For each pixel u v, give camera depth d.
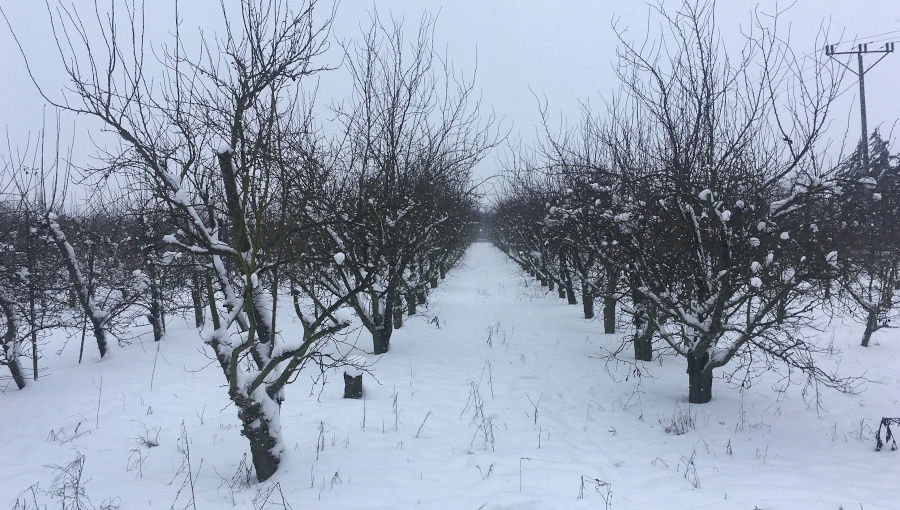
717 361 7.85
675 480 5.42
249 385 5.11
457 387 9.18
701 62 7.30
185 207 4.92
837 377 9.39
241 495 5.02
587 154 12.00
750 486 5.14
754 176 7.43
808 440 6.63
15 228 11.04
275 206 5.97
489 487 5.30
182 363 11.29
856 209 7.94
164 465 5.93
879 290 11.58
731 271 7.06
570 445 6.59
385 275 11.51
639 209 8.20
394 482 5.37
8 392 9.59
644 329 10.80
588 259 14.06
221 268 5.50
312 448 6.27
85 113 4.84
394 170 10.70
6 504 5.09
